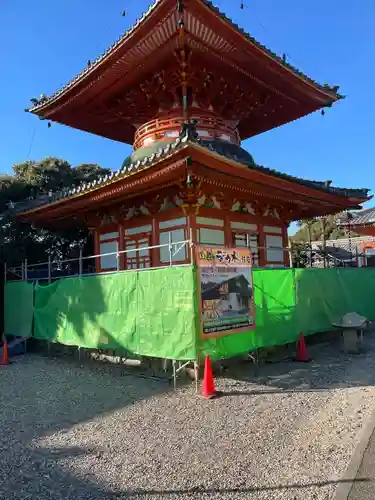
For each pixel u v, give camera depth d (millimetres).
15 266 19688
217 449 6184
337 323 13656
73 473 5617
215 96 15758
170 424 7340
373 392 8867
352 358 12500
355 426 6891
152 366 11547
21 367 13062
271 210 17125
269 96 17172
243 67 14664
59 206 15523
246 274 10617
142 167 11391
